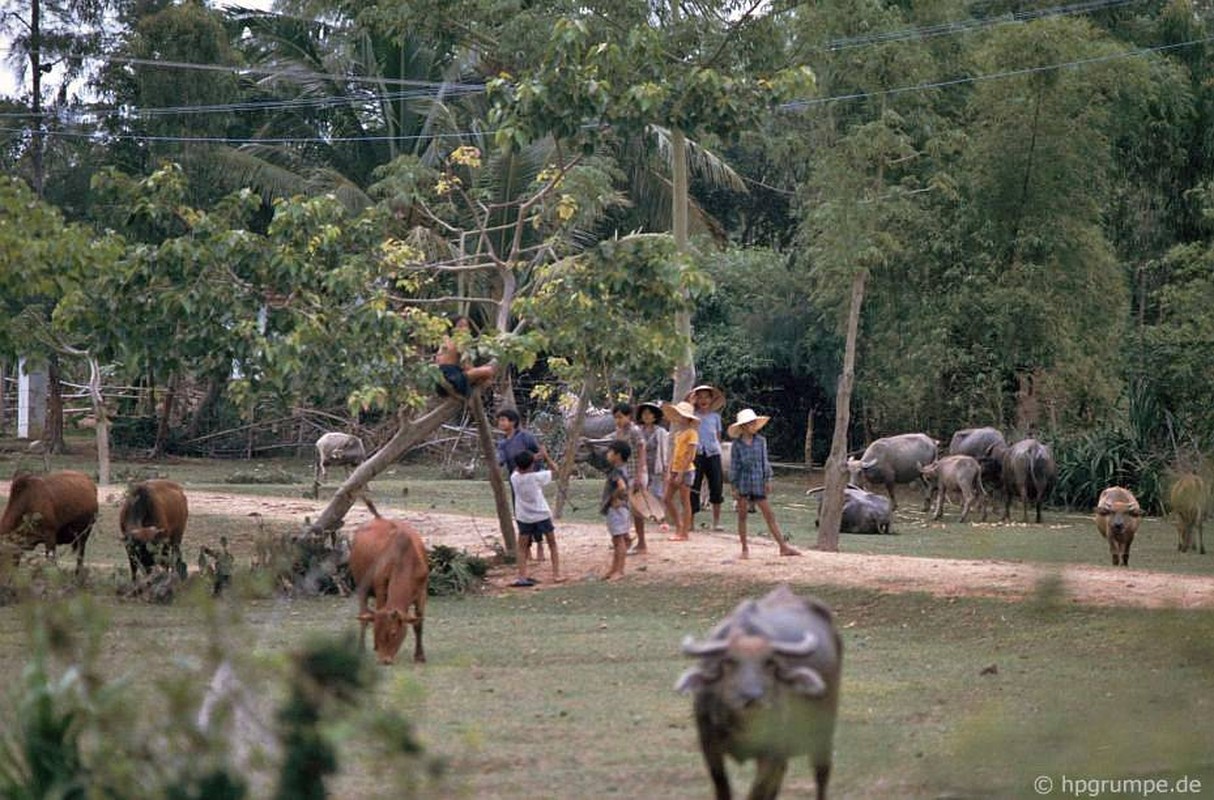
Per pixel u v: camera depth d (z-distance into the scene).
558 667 20.22
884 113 40.31
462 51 54.50
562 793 13.22
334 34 61.97
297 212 27.78
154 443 65.75
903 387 53.84
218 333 27.58
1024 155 49.91
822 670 11.84
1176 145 56.53
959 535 39.28
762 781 11.30
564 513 41.25
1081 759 10.36
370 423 63.84
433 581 27.56
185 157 57.22
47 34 59.09
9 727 10.51
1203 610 12.52
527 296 30.91
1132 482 48.78
